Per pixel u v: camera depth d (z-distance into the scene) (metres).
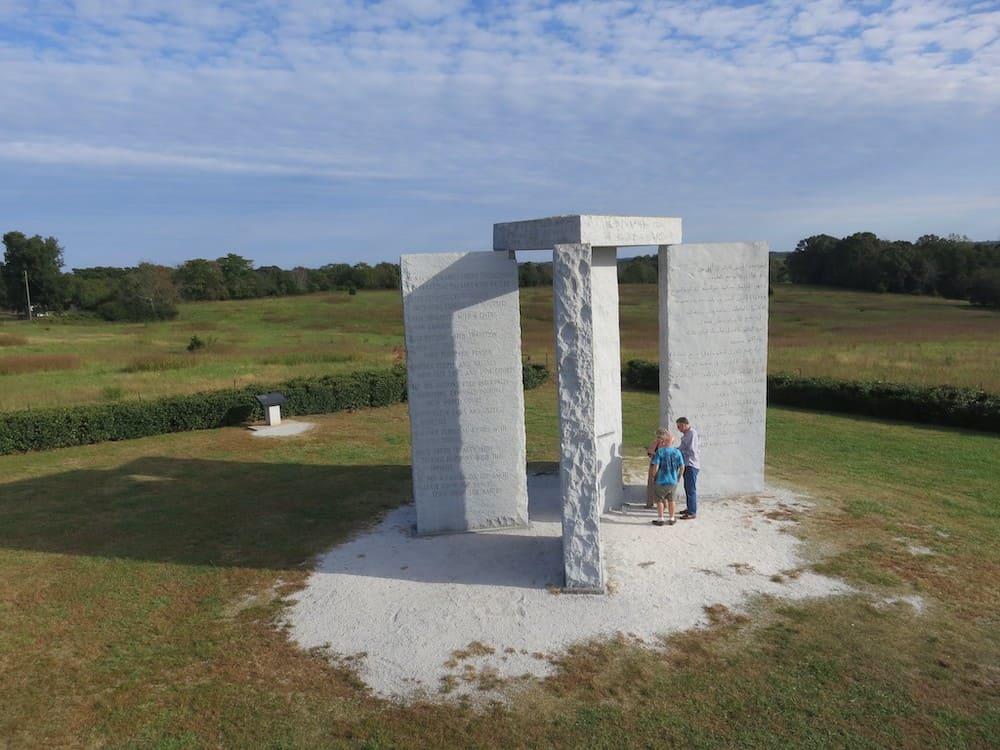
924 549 9.76
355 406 21.67
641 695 6.62
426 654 7.38
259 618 8.22
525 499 10.75
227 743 6.10
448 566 9.45
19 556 10.10
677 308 11.13
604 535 10.23
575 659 7.21
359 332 56.56
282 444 17.08
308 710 6.53
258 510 11.98
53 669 7.25
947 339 37.16
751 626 7.77
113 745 6.10
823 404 20.58
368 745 6.04
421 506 10.58
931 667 6.97
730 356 11.38
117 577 9.36
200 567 9.64
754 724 6.18
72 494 13.16
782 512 11.11
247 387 21.16
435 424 10.45
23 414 16.91
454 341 10.28
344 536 10.67
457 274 10.15
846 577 8.88
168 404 18.52
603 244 9.11
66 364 33.38
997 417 17.22
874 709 6.35
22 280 83.06
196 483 13.77
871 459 14.68
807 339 38.56
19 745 6.10
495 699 6.61
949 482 12.96
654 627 7.78
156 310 73.00
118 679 7.07
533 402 22.33
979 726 6.11
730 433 11.66
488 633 7.73
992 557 9.51
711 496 11.77
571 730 6.16
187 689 6.88
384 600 8.55
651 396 23.66
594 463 8.44
